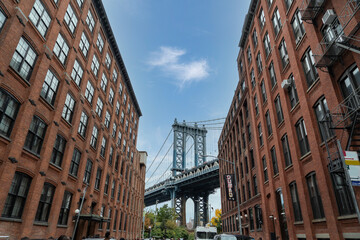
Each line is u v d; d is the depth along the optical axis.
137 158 48.22
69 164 18.41
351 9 10.34
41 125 15.26
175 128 135.25
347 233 11.50
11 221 12.33
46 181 15.66
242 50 35.19
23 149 13.16
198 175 92.94
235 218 38.28
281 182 19.28
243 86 35.56
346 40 10.43
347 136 11.05
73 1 19.89
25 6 13.33
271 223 22.97
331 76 12.59
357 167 7.34
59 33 17.61
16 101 12.88
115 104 31.52
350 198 11.41
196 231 26.16
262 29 25.55
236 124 39.38
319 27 14.02
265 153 23.62
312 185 15.12
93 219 20.94
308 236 14.84
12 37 12.13
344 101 11.66
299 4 17.02
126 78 37.22
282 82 18.78
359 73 10.92
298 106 16.97
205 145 137.38
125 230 37.31
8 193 12.30
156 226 73.31
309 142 14.88
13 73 12.45
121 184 34.59
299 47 16.98
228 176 32.56
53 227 15.99
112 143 30.61
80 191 20.33
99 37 26.86
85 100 22.14
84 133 22.03
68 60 18.66
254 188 29.19
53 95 16.72
